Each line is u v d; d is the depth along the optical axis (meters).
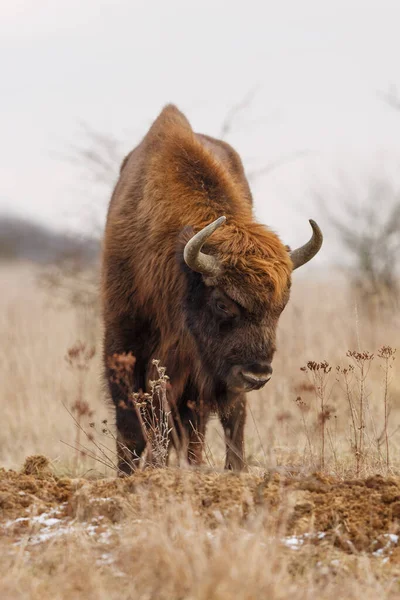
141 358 30.50
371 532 19.03
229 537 16.67
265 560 16.11
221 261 27.20
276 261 27.33
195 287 28.19
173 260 29.38
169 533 17.81
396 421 36.97
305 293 56.88
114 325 30.72
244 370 26.86
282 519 19.09
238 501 19.91
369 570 17.20
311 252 29.33
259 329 26.92
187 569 15.84
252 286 26.78
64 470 31.80
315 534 18.92
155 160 30.98
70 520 19.95
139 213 30.70
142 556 16.72
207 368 28.08
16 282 111.44
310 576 16.81
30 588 16.30
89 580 16.36
